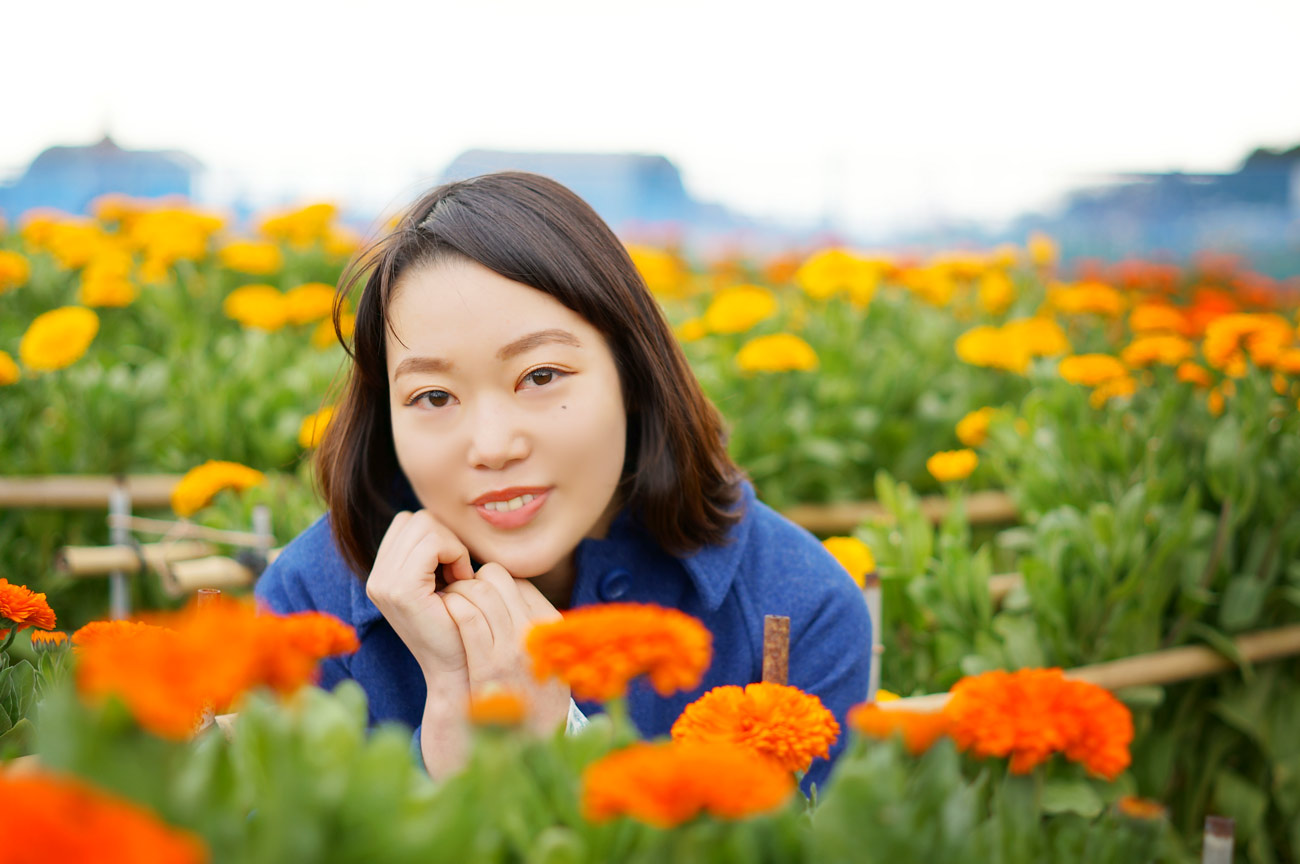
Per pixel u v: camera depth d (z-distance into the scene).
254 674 0.53
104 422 3.07
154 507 2.89
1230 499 2.11
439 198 1.26
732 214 12.65
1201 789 2.20
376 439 1.38
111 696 0.50
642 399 1.32
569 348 1.19
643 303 1.31
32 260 4.56
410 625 1.17
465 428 1.18
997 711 0.77
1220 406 2.43
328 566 1.43
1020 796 0.80
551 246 1.19
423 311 1.16
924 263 5.61
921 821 0.66
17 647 1.21
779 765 0.80
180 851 0.41
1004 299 4.62
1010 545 2.53
